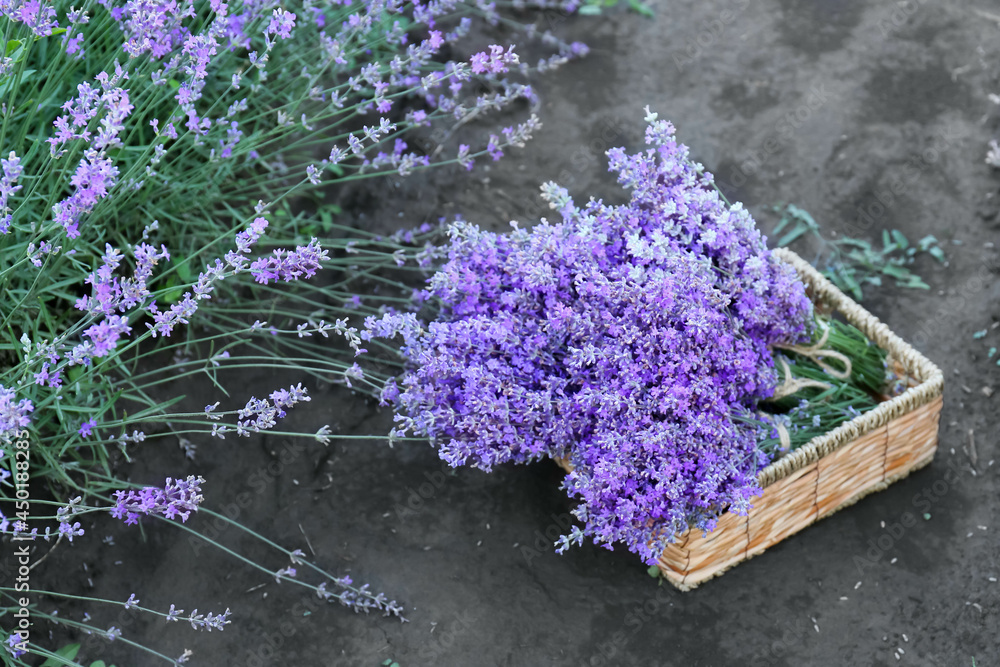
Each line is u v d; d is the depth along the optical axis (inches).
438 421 85.1
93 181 77.0
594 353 83.7
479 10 110.2
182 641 85.7
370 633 86.2
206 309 91.9
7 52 81.2
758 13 111.3
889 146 103.7
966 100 105.8
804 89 106.9
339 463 91.0
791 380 87.4
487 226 100.0
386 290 96.8
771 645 85.8
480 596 87.3
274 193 98.6
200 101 96.3
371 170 101.3
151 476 89.6
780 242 99.7
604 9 111.6
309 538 88.8
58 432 87.9
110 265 77.3
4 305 86.6
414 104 104.7
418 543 88.8
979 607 86.7
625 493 83.3
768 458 85.9
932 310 96.7
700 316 83.9
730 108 106.2
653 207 87.1
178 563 87.7
